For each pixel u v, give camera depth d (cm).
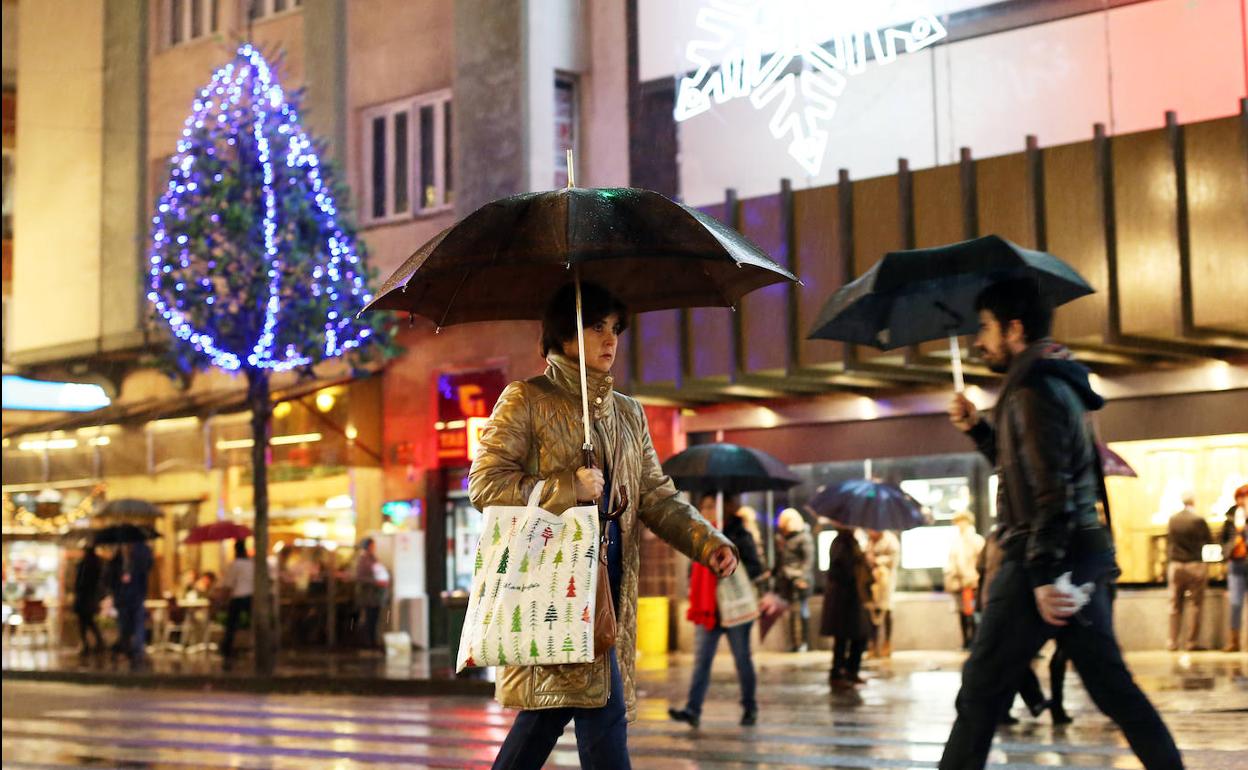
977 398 2630
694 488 1736
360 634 3097
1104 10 2575
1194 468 2450
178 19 3762
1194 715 1405
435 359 3194
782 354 2517
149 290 2753
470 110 3180
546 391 582
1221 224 2194
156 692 2359
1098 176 2266
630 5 3089
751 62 2923
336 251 2759
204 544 3538
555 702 561
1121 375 2508
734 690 1958
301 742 1419
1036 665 2130
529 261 569
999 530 695
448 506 3175
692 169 2988
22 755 1353
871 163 2784
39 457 3700
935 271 897
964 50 2706
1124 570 2497
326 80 3444
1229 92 2464
